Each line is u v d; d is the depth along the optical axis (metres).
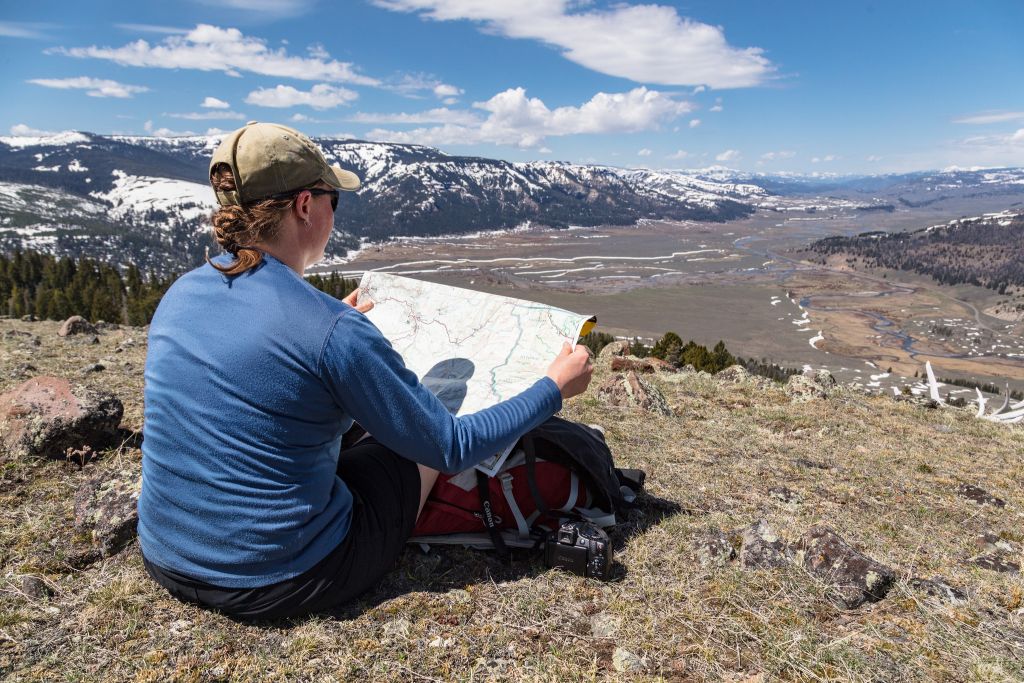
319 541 2.47
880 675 2.63
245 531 2.31
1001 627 3.19
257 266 2.19
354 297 3.86
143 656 2.46
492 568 3.31
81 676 2.34
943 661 2.78
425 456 2.30
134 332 16.53
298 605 2.54
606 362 13.92
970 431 9.14
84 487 3.78
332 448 2.42
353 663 2.51
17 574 3.03
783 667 2.66
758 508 5.04
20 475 4.30
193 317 2.18
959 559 4.57
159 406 2.25
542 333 3.05
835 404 10.05
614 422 7.47
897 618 3.15
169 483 2.32
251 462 2.20
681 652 2.77
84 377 8.26
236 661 2.46
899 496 5.90
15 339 12.45
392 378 2.20
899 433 8.61
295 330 2.08
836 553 3.59
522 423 2.60
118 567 3.18
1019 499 6.25
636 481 4.69
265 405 2.13
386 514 2.73
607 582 3.31
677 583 3.38
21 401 4.80
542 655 2.66
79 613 2.76
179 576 2.51
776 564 3.63
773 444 7.35
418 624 2.80
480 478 3.30
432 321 3.50
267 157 2.11
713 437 7.29
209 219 2.27
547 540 3.34
